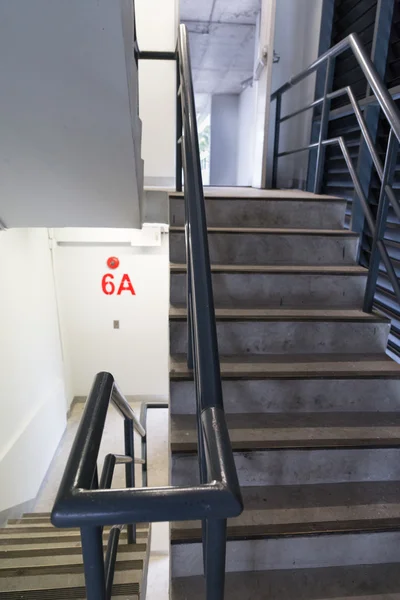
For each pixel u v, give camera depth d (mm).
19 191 1576
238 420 1406
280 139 3121
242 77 5727
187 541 1103
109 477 957
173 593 1090
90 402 695
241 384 1415
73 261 3842
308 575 1155
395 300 1966
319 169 2281
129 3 987
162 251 3922
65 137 1231
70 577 1496
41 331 3191
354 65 2510
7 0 792
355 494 1270
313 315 1633
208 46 4645
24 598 1392
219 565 550
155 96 2758
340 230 2049
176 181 2305
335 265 1928
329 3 2730
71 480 501
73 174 1455
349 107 2295
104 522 467
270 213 2082
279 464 1278
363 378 1442
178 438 1274
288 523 1157
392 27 2078
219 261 1919
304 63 2977
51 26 853
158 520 479
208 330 784
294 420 1412
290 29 2910
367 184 2105
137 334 4156
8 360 2529
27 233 2924
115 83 1018
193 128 1180
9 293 2572
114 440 3646
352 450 1279
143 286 4008
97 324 4082
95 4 806
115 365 4234
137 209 1805
